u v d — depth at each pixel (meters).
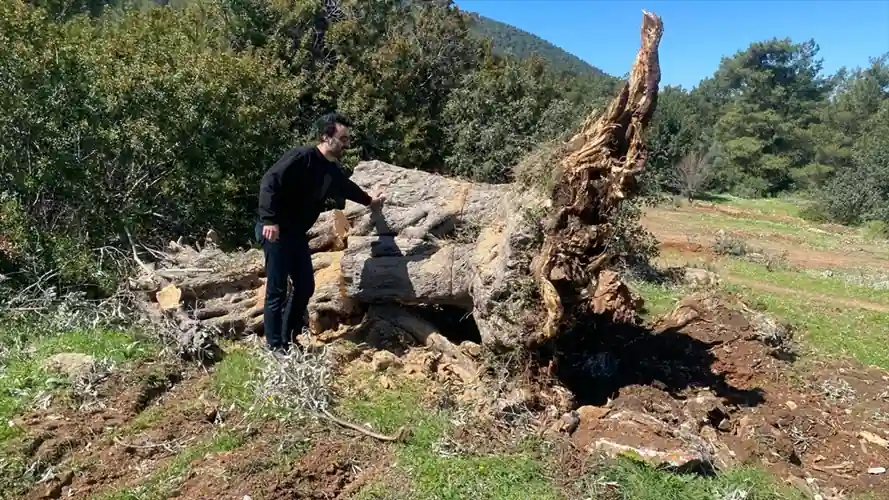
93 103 7.91
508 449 4.64
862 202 29.11
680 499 4.18
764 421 5.61
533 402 5.19
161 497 3.97
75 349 5.62
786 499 4.47
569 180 5.18
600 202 5.24
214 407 4.98
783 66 55.09
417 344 6.25
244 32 15.77
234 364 5.64
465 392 5.40
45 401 4.84
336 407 5.05
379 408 5.08
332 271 6.60
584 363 6.06
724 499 4.23
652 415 5.07
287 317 5.88
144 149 8.53
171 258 7.15
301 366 5.27
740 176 46.50
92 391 5.05
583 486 4.23
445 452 4.55
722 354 6.80
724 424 5.49
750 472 4.70
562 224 5.18
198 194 9.38
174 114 9.02
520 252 5.27
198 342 5.72
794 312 10.04
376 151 16.56
